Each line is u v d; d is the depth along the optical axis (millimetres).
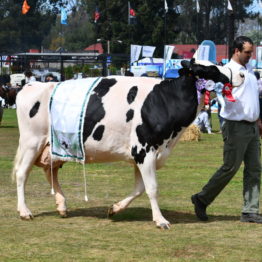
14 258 7535
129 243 8195
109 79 9578
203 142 21859
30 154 9812
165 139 9133
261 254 7703
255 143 9305
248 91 9133
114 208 9555
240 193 11797
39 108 9758
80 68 49094
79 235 8641
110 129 9258
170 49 37250
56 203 9883
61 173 14086
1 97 26984
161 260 7422
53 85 9852
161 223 9008
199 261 7395
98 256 7605
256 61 42656
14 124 28391
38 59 48125
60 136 9594
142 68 40219
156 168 9352
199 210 9523
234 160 9258
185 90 9086
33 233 8750
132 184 12719
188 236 8562
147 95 9188
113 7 74812
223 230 8922
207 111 25469
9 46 88875
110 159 9492
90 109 9352
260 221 9336
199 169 14977
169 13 73750
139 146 9125
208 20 88938
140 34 73750
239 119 9133
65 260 7445
